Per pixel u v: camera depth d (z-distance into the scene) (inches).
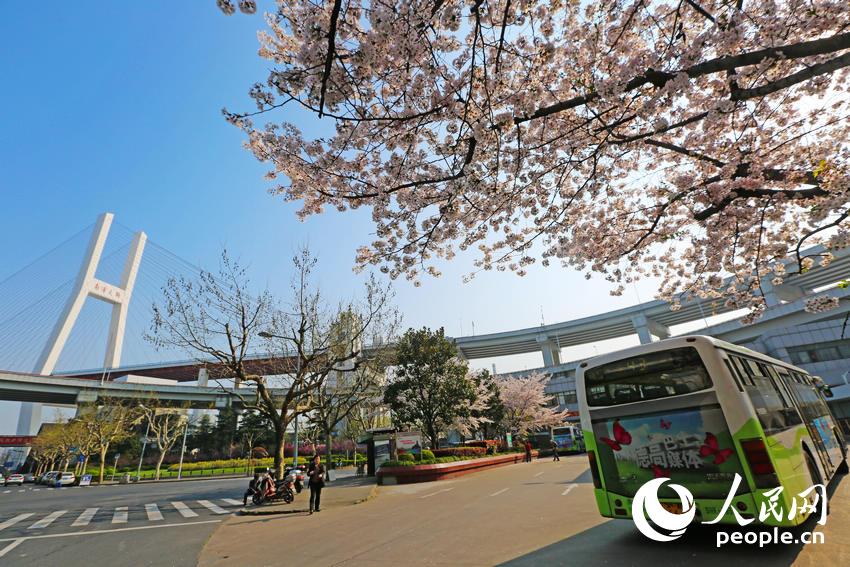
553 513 390.0
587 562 235.6
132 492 1089.4
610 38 280.7
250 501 704.4
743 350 289.4
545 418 1851.6
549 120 314.3
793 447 275.3
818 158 339.6
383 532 369.4
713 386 243.4
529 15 249.1
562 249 435.8
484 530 340.5
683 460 246.1
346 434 1349.7
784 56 192.5
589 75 286.8
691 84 217.2
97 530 482.6
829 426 450.0
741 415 232.8
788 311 1744.6
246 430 2194.9
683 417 249.3
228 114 247.4
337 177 299.6
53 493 1230.3
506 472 948.0
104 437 1729.8
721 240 389.7
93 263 2320.4
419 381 1076.5
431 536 335.9
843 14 235.0
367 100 257.3
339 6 180.1
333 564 276.8
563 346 3097.9
